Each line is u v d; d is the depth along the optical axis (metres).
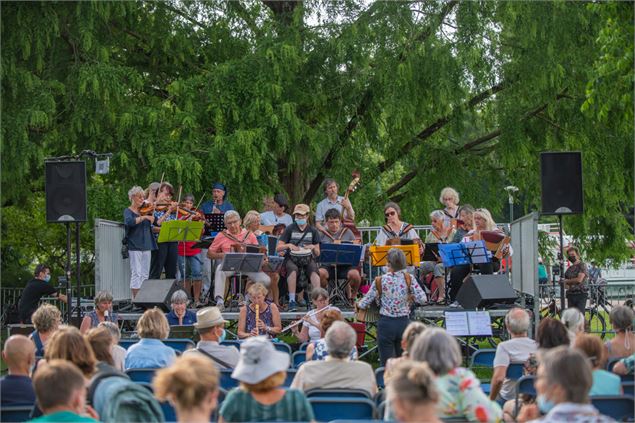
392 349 11.60
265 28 19.83
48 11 17.84
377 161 23.50
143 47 20.73
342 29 20.00
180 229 13.60
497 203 23.20
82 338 6.38
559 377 4.98
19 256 27.16
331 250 13.93
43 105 17.66
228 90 18.75
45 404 5.14
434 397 4.74
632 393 7.24
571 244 23.17
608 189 21.53
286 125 18.64
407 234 14.75
